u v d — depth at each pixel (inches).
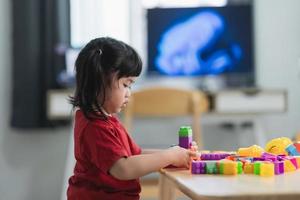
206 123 131.9
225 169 43.1
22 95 120.7
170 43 126.4
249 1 127.4
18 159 128.6
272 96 113.0
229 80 128.0
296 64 132.8
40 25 122.3
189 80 130.4
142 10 133.3
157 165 49.8
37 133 129.1
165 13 126.3
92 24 130.3
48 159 129.5
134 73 58.5
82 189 55.7
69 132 129.0
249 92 112.0
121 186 56.3
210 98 112.0
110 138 53.1
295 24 132.6
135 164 49.8
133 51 59.4
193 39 126.4
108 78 57.0
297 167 46.3
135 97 101.2
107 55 57.2
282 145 53.2
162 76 126.9
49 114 111.0
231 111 112.0
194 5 129.6
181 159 50.3
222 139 132.4
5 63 126.0
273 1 132.1
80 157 55.9
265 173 42.3
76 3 129.3
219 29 126.7
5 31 125.8
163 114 103.0
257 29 132.3
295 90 133.0
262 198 33.8
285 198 34.0
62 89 117.3
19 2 121.6
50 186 129.6
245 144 132.0
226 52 127.2
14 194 128.7
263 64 132.5
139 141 131.2
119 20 132.4
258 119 121.6
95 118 55.2
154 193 94.0
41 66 122.0
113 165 50.6
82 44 129.0
